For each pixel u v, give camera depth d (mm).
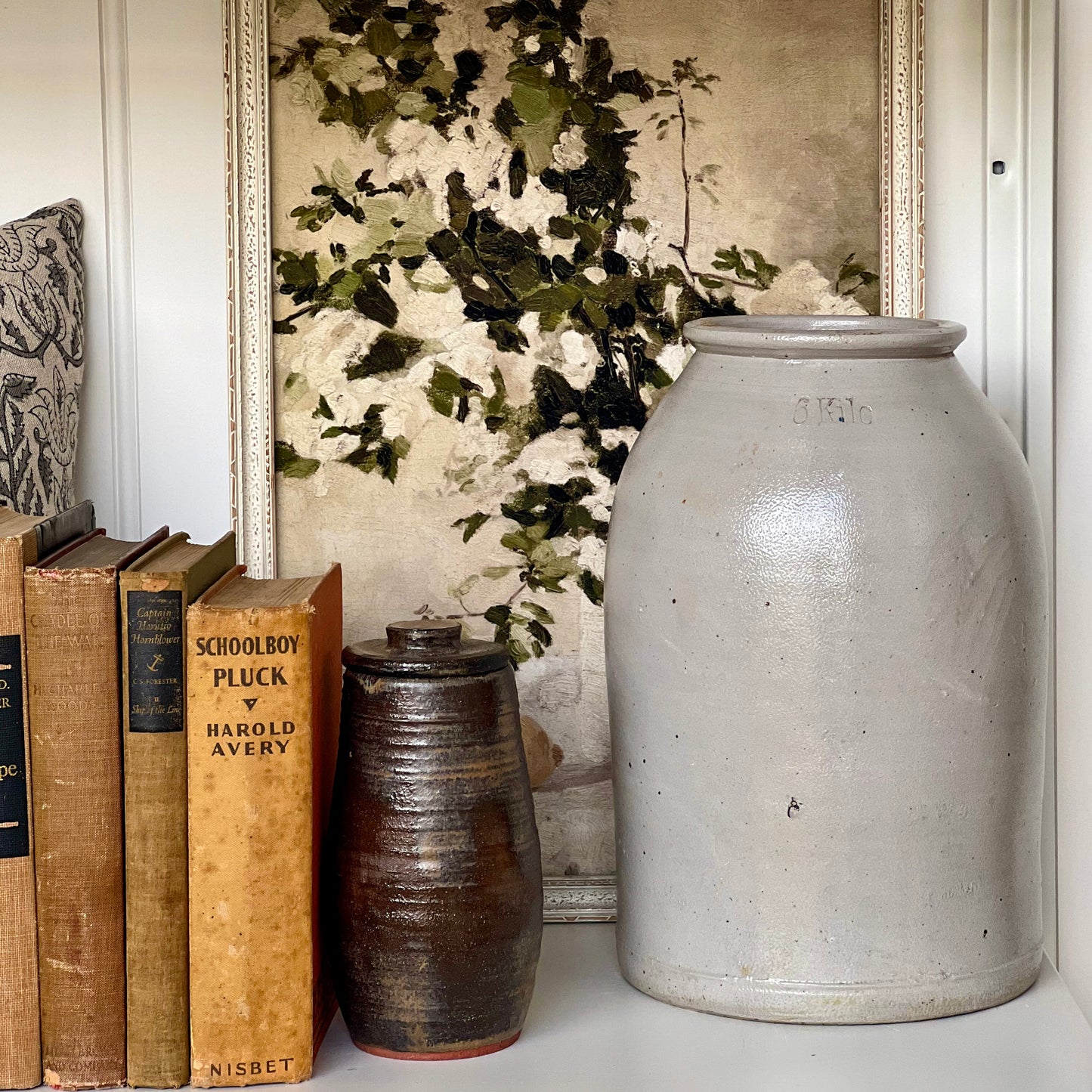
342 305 990
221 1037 754
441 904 759
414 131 977
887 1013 817
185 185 999
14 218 998
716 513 790
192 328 1010
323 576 857
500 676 788
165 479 1021
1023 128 985
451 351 993
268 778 747
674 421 841
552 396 995
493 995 780
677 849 835
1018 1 976
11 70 988
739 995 825
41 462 903
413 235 984
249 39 962
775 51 971
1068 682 1033
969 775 806
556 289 987
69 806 746
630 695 848
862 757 788
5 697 741
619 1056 789
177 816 748
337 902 774
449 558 1009
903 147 964
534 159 978
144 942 751
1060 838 1050
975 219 999
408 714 762
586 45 970
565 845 1021
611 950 958
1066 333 998
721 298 986
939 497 780
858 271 983
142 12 985
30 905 752
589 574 1007
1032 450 1005
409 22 970
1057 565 1020
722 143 976
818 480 776
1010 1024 825
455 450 1001
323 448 1001
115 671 743
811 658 777
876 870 805
